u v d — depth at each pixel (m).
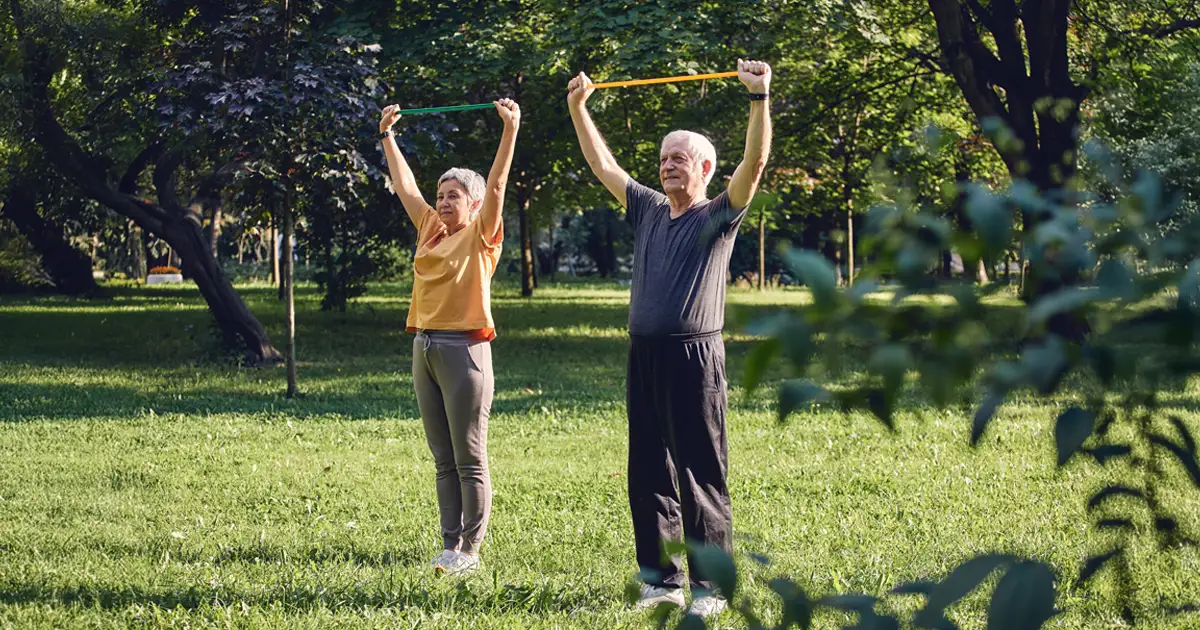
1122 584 1.30
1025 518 6.02
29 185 16.84
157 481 7.27
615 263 50.47
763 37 15.73
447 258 4.91
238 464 7.96
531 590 4.60
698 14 15.02
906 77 17.95
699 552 1.14
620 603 4.41
